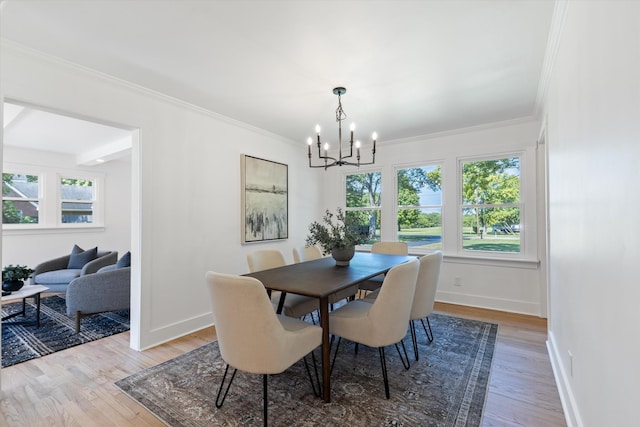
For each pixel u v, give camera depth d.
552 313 2.47
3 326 3.28
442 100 3.00
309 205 4.99
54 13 1.71
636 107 0.84
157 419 1.75
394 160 4.58
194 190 3.20
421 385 2.08
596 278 1.23
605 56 1.08
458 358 2.47
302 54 2.15
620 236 0.97
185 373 2.27
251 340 1.60
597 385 1.22
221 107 3.20
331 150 5.14
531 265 3.56
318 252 3.65
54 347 2.74
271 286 2.02
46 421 1.74
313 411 1.81
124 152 4.65
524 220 3.66
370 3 1.63
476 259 3.89
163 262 2.90
